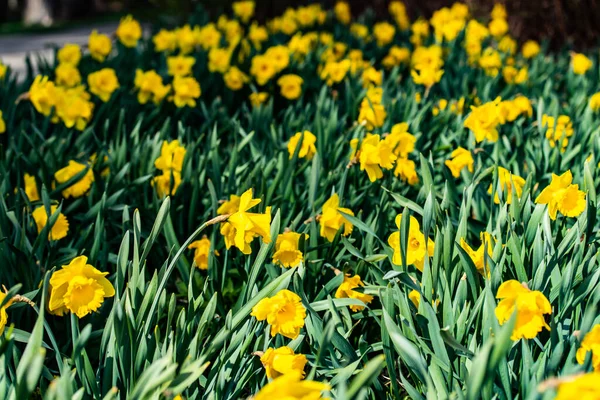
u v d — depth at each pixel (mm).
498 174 2051
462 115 2799
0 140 2889
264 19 6133
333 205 2064
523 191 1962
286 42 4809
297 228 2180
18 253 1995
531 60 4484
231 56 3949
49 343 1974
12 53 9625
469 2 5254
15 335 1729
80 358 1673
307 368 1822
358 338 2004
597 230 2053
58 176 2379
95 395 1654
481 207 2223
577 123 2791
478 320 1728
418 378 1692
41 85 2752
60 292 1703
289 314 1687
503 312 1588
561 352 1587
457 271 1829
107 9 18641
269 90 3594
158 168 2439
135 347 1688
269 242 1805
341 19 5250
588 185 1952
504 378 1621
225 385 1686
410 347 1528
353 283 1962
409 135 2283
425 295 1771
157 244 2258
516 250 1773
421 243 1850
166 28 5305
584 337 1557
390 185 2275
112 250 2336
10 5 20500
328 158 2518
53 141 2707
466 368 1669
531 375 1636
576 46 4906
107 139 3053
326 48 4168
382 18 5812
